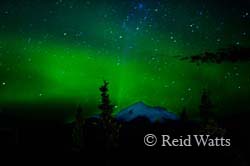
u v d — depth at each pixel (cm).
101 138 1387
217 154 981
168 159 1162
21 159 1438
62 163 1354
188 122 1388
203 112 1084
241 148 959
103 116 1373
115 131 1391
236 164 904
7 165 1367
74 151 1423
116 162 1296
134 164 1212
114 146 1387
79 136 1430
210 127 1069
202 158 1009
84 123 1470
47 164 1355
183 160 1084
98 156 1307
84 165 1293
